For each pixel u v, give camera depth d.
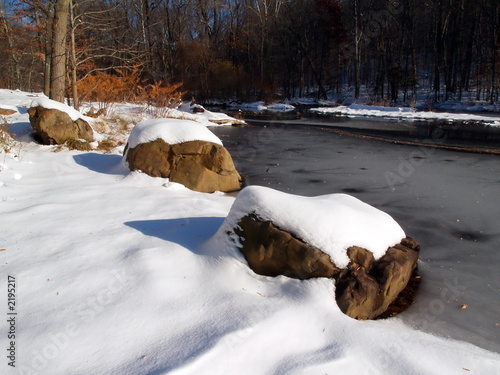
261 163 9.06
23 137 8.86
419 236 4.68
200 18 39.00
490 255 4.14
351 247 3.03
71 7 11.82
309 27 38.75
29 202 4.95
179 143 6.32
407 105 26.86
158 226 4.25
